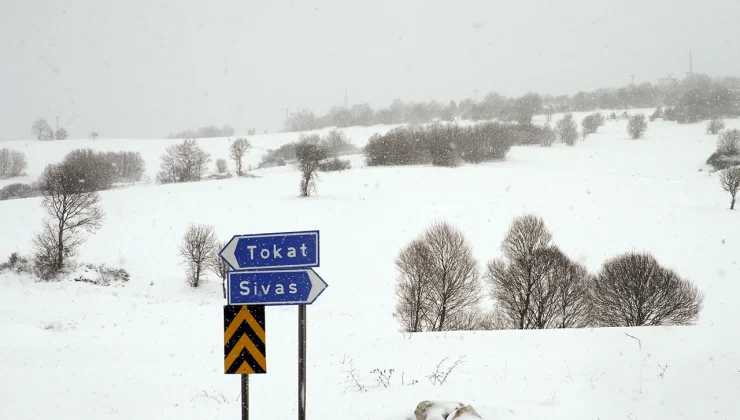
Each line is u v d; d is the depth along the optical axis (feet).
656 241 178.91
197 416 36.55
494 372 39.11
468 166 332.39
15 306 109.40
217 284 161.38
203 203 241.55
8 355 65.62
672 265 156.97
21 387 48.55
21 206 238.48
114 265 167.63
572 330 54.39
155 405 40.96
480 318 128.47
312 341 69.26
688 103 499.92
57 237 179.01
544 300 122.62
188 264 171.53
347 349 57.57
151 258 176.24
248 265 26.02
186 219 216.74
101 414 39.17
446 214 213.66
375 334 74.28
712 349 39.29
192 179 335.26
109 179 322.55
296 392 41.16
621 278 119.34
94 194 204.03
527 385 34.73
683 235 184.75
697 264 157.58
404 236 190.19
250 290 25.91
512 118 587.27
